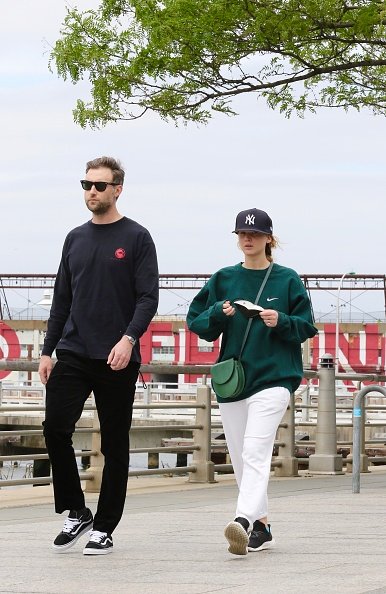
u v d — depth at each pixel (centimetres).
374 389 1408
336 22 1945
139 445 4594
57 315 864
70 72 2088
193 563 788
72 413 838
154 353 8106
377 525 1041
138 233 843
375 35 1973
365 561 794
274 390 838
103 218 850
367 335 7838
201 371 1616
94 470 1468
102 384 840
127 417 845
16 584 702
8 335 8206
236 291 860
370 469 2027
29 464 4869
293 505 1252
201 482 1634
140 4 1984
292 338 833
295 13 1895
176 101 2055
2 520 1135
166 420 4441
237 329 850
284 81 2044
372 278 8412
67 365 839
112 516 838
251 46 1959
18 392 7262
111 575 736
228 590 666
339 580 702
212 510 1218
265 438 834
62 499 852
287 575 727
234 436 857
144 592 666
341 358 7869
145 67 1991
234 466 871
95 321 837
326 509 1205
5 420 5119
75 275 844
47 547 885
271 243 877
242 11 1892
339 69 2044
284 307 854
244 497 826
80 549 867
